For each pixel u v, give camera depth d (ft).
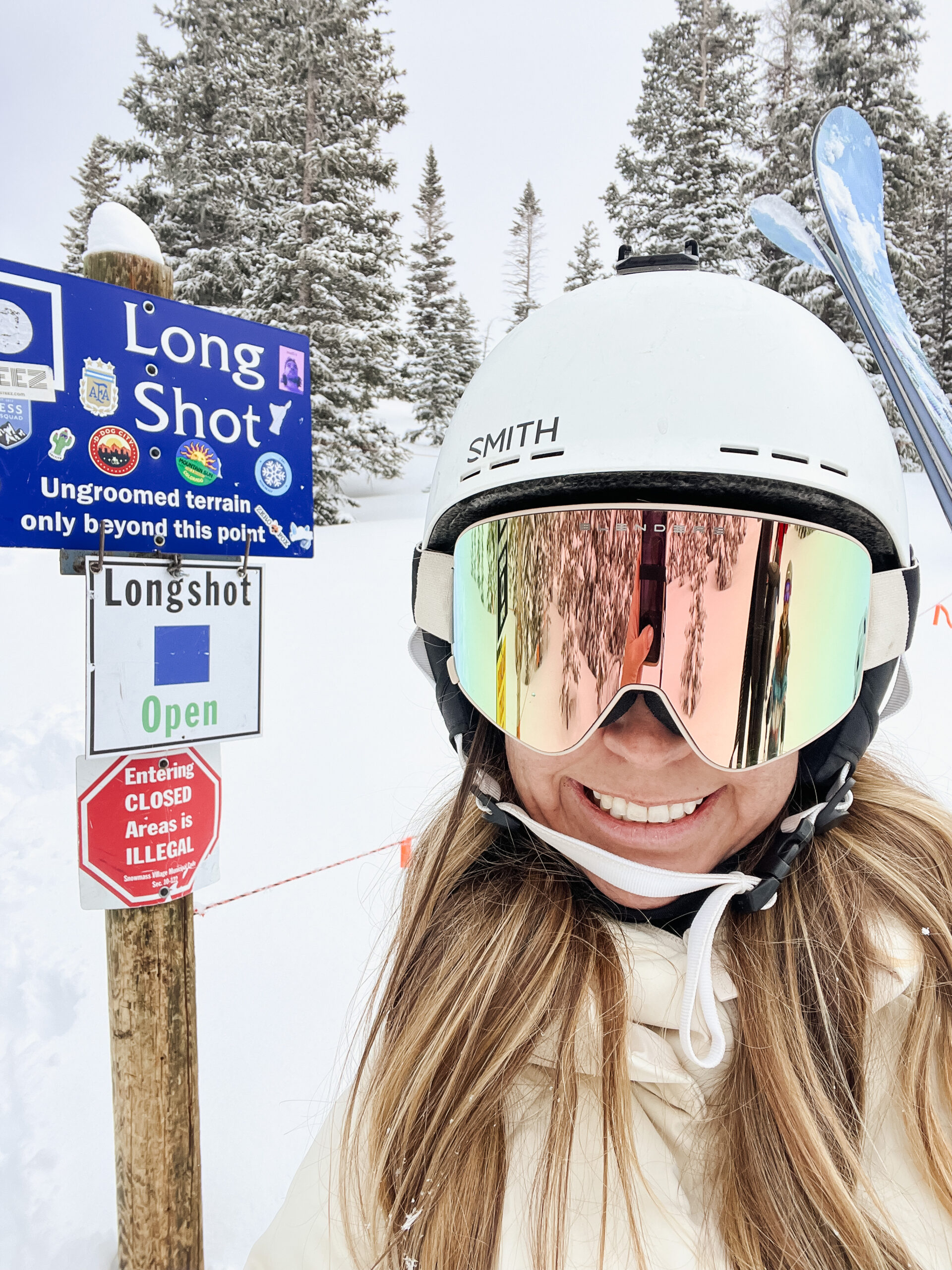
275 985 7.43
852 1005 2.38
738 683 2.16
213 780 4.58
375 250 61.77
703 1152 2.30
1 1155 5.98
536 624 2.30
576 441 2.28
